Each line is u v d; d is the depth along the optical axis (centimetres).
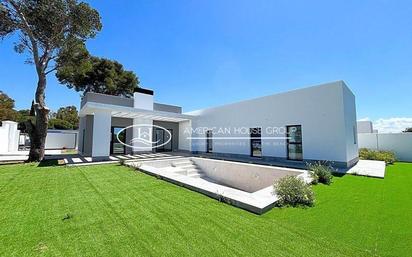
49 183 598
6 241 265
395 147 1427
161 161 1081
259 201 403
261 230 303
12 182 610
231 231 299
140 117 1584
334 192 523
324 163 944
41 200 438
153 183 604
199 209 392
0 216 349
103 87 2383
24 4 1030
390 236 285
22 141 2675
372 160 1233
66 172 776
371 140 1526
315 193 513
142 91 1617
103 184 589
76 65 1323
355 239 276
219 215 362
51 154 1507
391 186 589
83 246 255
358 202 441
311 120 1002
